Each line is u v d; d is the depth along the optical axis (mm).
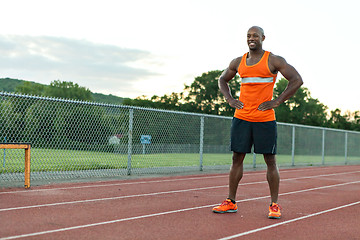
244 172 11477
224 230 3771
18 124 8156
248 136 4523
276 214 4438
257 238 3508
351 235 3807
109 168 10453
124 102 65938
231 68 4727
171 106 65938
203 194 6352
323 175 11547
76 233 3455
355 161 21453
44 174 8258
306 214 4852
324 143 18484
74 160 11852
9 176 7648
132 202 5273
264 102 4355
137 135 13875
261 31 4387
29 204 4816
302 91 63844
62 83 80062
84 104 7836
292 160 15695
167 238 3391
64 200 5227
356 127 65875
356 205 5758
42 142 8586
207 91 64500
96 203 5086
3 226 3623
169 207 4965
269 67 4355
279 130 16734
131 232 3561
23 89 80250
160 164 13688
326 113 66562
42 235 3342
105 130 10023
